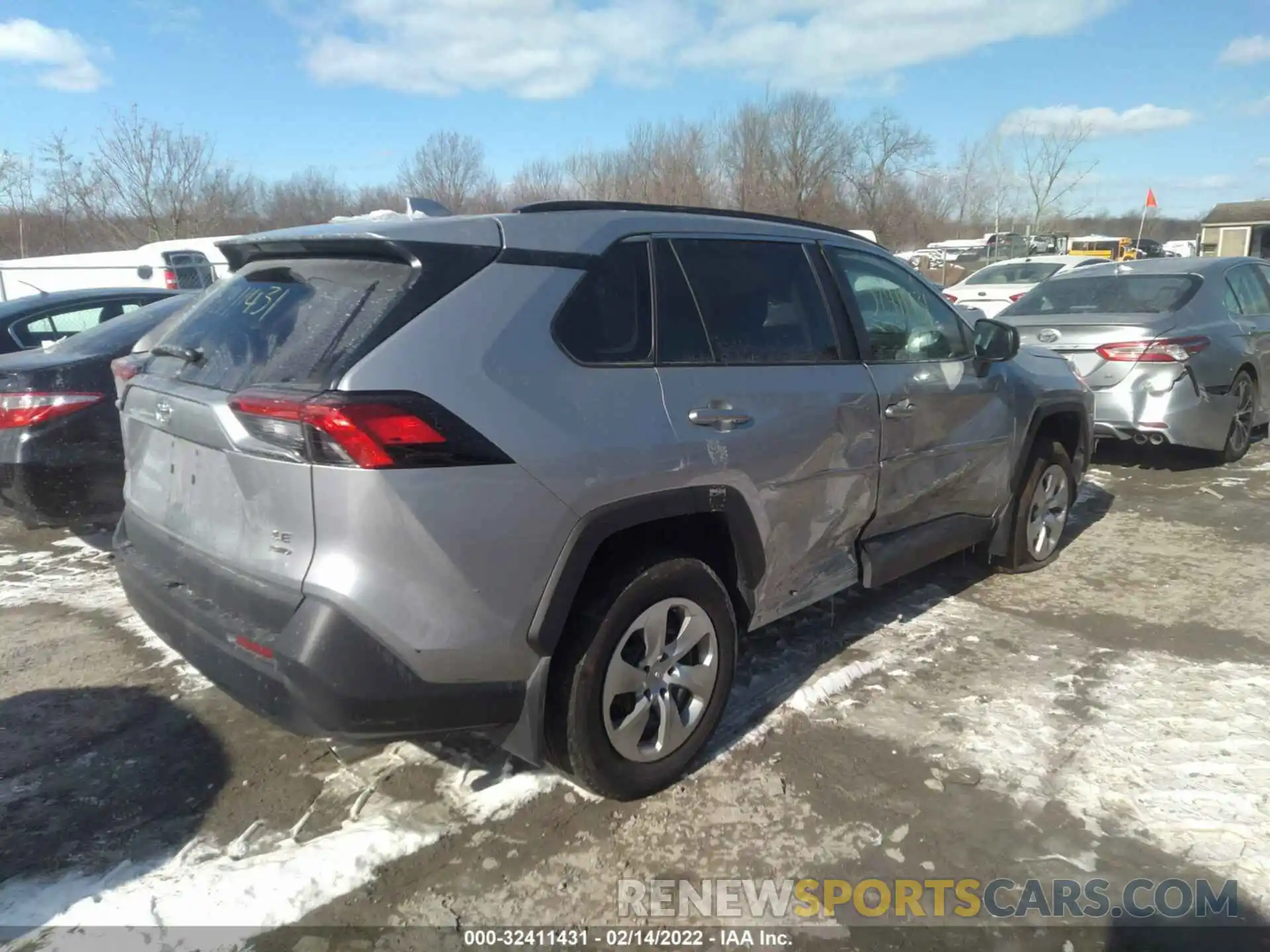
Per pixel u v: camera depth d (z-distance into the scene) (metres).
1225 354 7.25
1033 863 2.82
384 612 2.47
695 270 3.33
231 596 2.68
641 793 3.11
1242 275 8.21
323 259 2.94
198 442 2.79
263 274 3.11
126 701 3.83
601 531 2.82
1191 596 4.91
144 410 3.12
